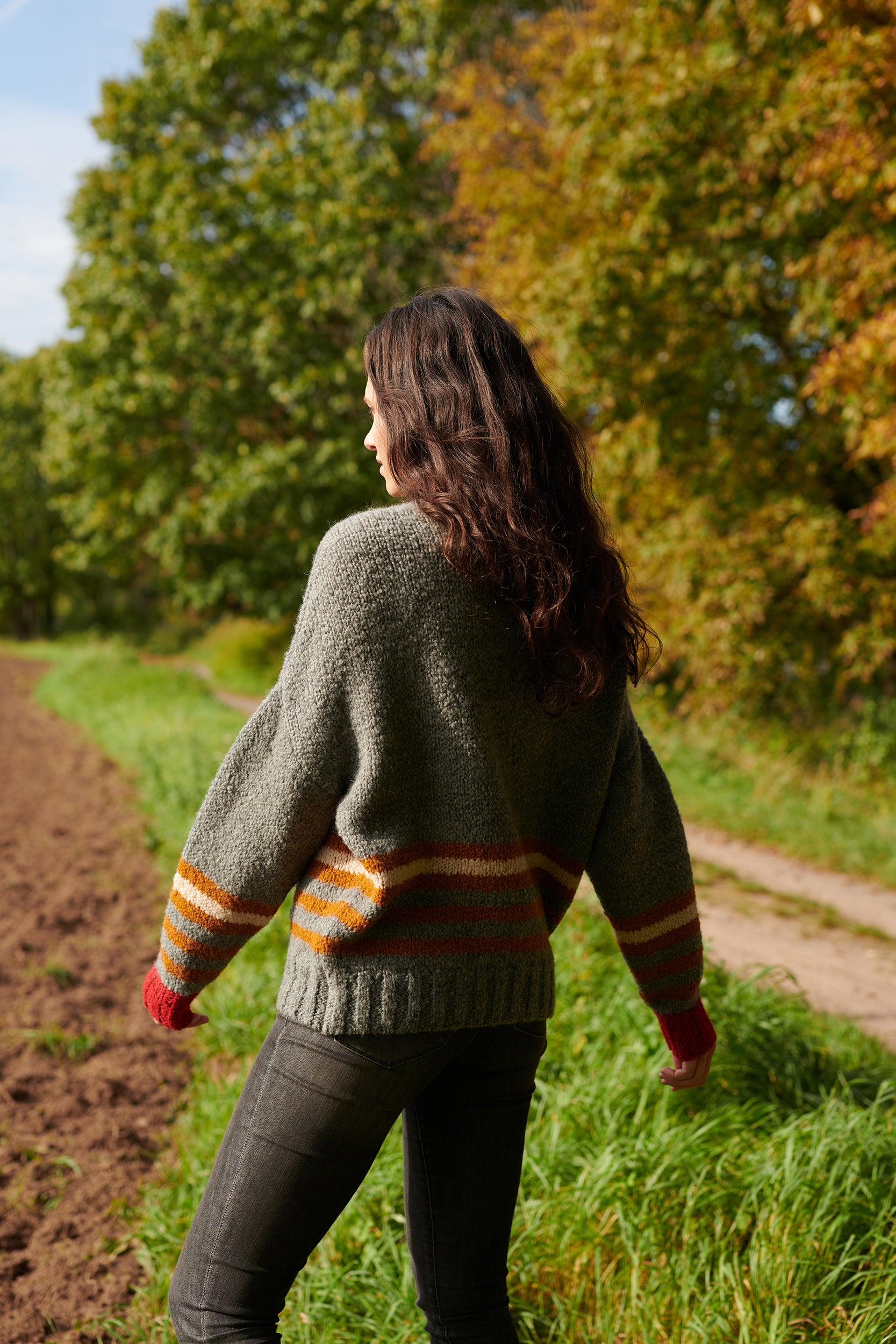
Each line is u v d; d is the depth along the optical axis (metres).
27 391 36.56
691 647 9.14
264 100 16.22
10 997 3.87
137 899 5.25
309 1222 1.21
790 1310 1.84
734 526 9.23
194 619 34.12
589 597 1.26
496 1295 1.34
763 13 7.45
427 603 1.16
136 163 16.66
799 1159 2.16
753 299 8.62
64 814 7.31
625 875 1.40
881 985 4.34
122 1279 2.25
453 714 1.17
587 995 3.21
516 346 1.31
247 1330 1.19
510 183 9.91
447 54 12.52
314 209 14.07
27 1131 2.89
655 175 8.09
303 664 1.17
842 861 6.48
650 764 1.42
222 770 1.22
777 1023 3.04
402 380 1.28
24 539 36.31
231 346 15.22
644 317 8.75
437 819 1.20
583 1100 2.51
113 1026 3.66
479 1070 1.29
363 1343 1.94
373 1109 1.19
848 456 9.16
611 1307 1.95
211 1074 3.22
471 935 1.20
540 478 1.25
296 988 1.21
